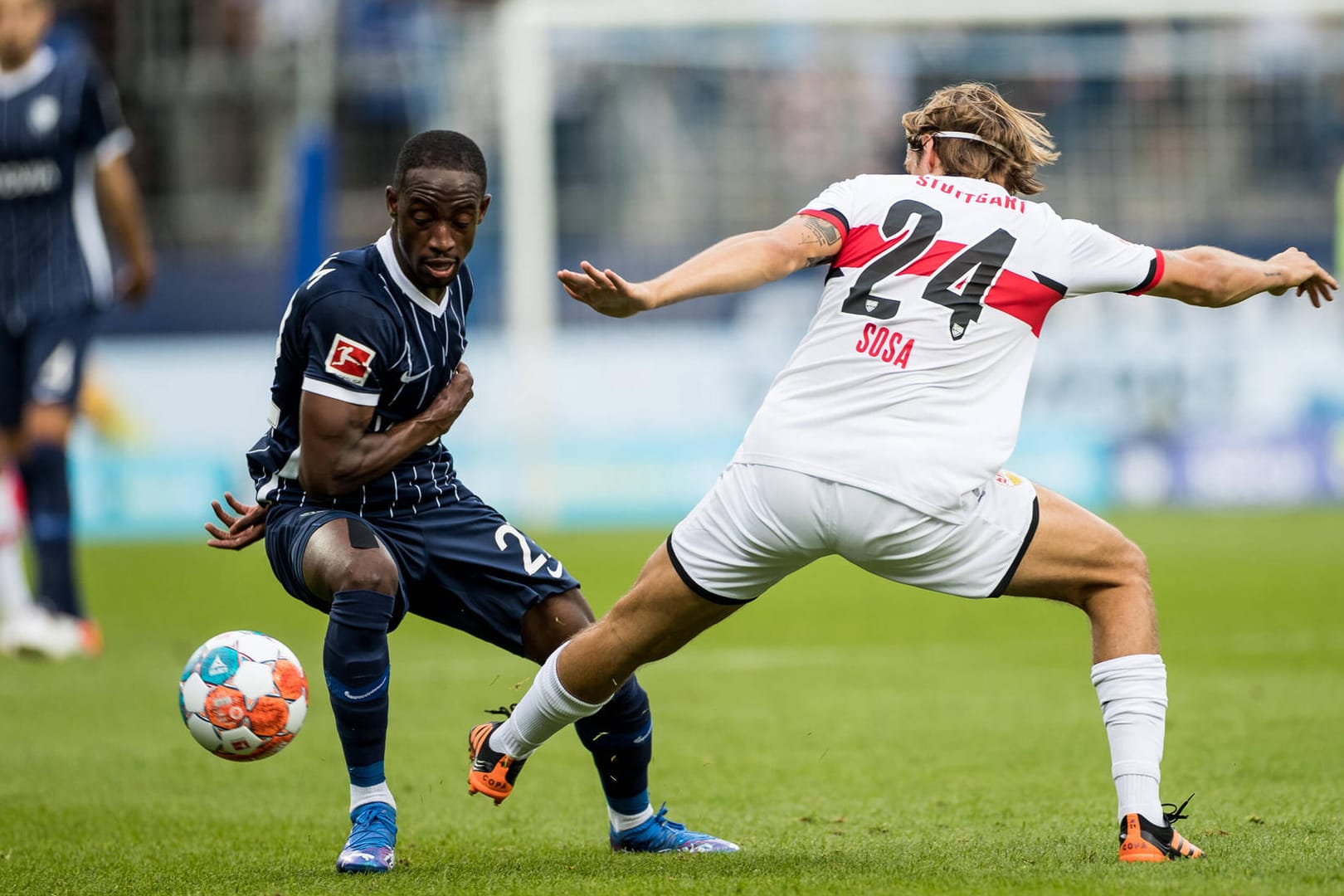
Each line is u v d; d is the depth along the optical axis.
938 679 31.83
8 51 34.72
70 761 23.61
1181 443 73.69
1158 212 84.75
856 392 14.13
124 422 71.25
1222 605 43.22
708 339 72.38
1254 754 22.09
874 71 85.81
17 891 14.55
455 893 13.59
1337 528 64.44
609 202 86.88
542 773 22.67
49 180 35.09
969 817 18.23
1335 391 73.94
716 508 14.36
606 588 46.16
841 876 14.02
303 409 15.44
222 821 18.88
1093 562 14.66
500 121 82.44
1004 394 14.48
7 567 38.38
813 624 43.09
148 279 37.91
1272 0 67.06
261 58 89.31
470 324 79.44
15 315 35.56
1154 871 13.62
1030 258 14.42
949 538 14.19
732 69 86.62
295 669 15.61
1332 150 85.06
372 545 15.56
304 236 64.81
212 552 64.56
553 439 71.81
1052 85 84.69
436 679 32.91
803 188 87.44
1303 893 12.54
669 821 16.91
